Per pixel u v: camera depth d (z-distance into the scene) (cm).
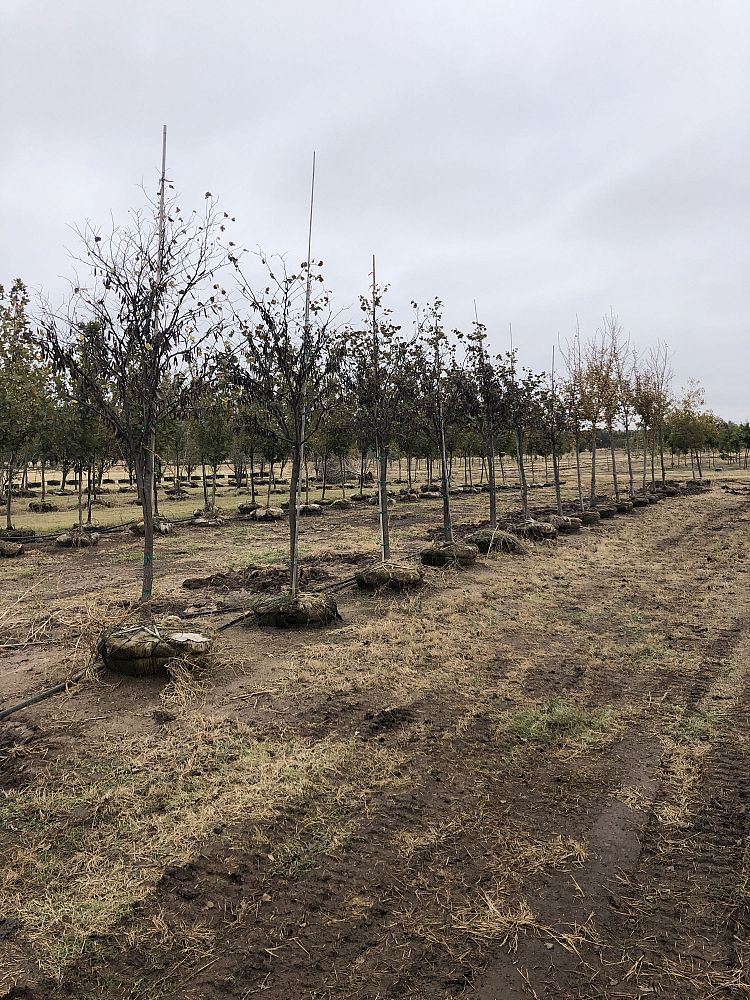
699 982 271
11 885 331
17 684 619
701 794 418
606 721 526
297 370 809
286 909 314
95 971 277
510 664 664
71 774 444
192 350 707
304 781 432
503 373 1413
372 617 840
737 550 1358
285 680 617
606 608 886
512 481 3981
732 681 612
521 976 274
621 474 4425
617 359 2248
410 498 2742
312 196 761
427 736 502
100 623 726
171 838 370
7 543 1429
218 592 1017
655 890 328
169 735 504
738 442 5134
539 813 398
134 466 774
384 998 263
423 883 333
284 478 4459
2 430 1575
